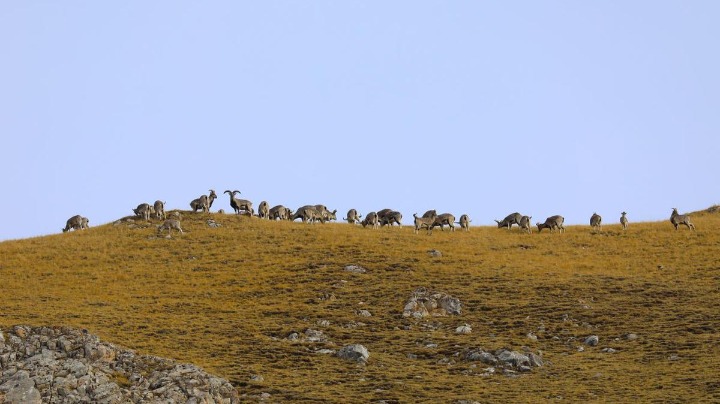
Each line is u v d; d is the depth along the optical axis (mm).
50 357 188000
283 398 189375
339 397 190625
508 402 189000
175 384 184875
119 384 183625
